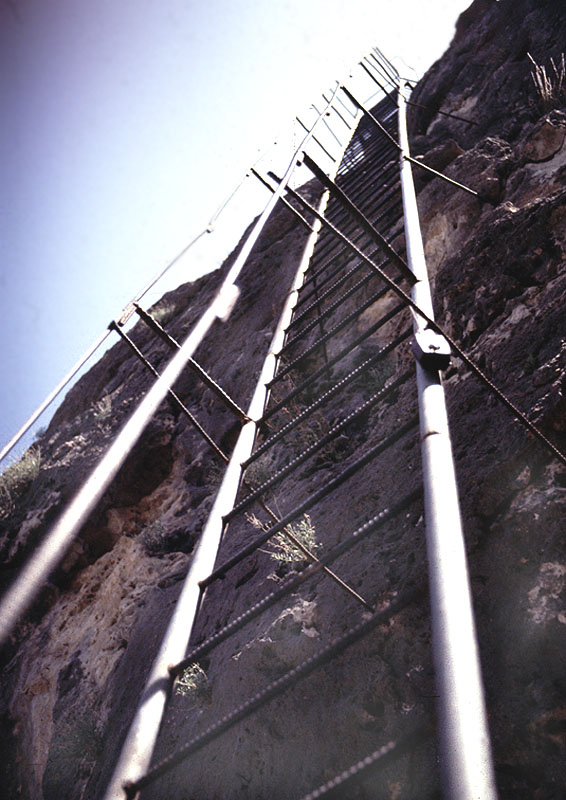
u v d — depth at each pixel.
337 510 4.08
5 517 9.58
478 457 3.13
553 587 2.31
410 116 11.03
